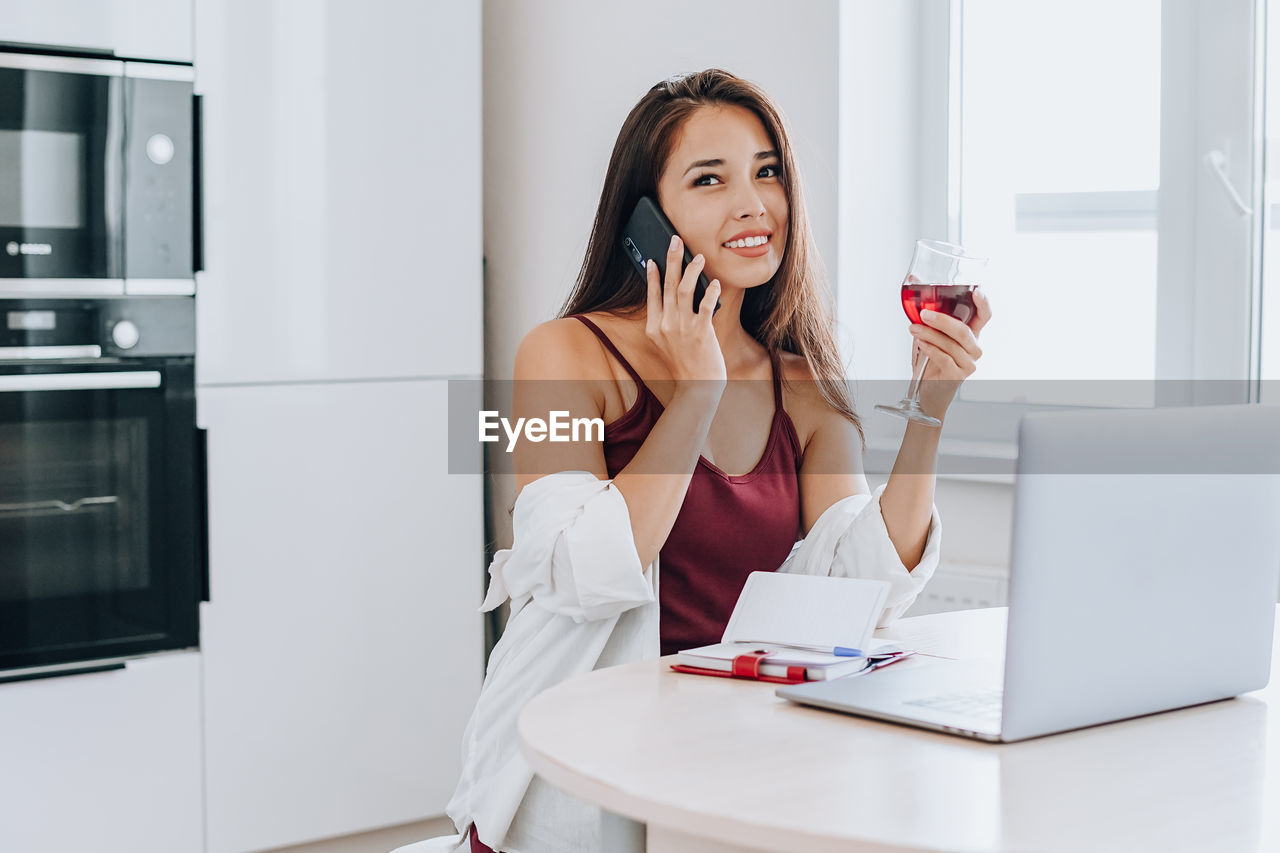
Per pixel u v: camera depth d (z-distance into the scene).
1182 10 2.27
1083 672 1.01
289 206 2.62
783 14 2.56
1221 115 2.23
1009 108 2.55
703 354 1.48
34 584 2.41
